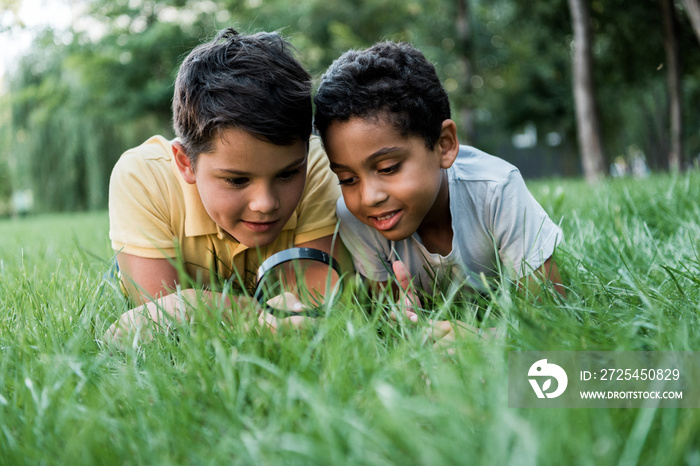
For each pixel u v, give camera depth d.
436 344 1.25
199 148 1.62
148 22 16.50
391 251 1.99
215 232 1.94
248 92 1.54
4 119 18.77
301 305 1.53
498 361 1.04
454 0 16.30
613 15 11.27
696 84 16.95
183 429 0.95
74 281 1.91
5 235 5.69
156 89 16.14
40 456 0.92
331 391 0.99
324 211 2.00
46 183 18.27
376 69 1.57
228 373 1.05
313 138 2.14
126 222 1.91
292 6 17.70
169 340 1.34
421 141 1.63
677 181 3.28
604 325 1.34
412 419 0.92
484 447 0.83
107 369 1.25
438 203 1.88
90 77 16.28
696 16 7.15
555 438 0.81
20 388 1.13
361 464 0.82
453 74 17.80
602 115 20.30
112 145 18.22
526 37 14.83
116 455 0.91
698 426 0.84
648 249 2.07
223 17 16.25
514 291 1.66
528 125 21.03
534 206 1.94
